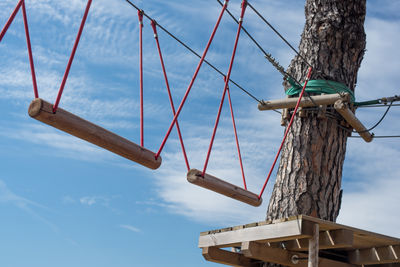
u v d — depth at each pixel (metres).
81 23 2.91
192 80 3.62
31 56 2.92
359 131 6.03
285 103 5.98
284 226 4.53
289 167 5.91
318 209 5.67
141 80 3.71
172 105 4.05
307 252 5.29
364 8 6.54
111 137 3.27
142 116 3.61
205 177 4.00
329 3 6.43
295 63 6.37
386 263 5.49
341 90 5.98
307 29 6.46
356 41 6.32
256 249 4.84
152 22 4.04
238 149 4.74
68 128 3.05
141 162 3.50
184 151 4.02
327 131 5.95
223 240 5.17
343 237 4.57
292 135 6.05
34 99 2.91
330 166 5.88
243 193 4.41
